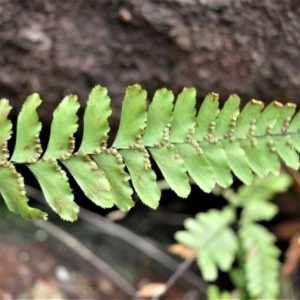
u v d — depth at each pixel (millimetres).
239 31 597
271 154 496
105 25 595
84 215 703
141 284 739
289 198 763
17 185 439
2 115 439
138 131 466
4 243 664
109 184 451
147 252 762
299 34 598
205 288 780
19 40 584
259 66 605
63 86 602
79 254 706
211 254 694
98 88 458
